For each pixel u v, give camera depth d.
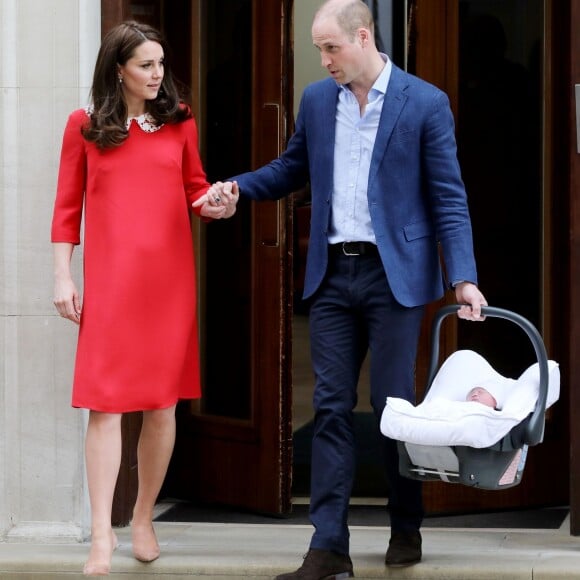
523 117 19.45
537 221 19.58
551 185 19.41
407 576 16.14
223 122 20.06
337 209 15.90
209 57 20.11
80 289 17.88
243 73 19.77
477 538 17.75
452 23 19.09
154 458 16.53
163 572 16.69
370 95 15.76
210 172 20.27
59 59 17.75
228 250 20.00
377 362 15.85
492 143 19.44
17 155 17.83
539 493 19.53
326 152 15.90
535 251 19.62
